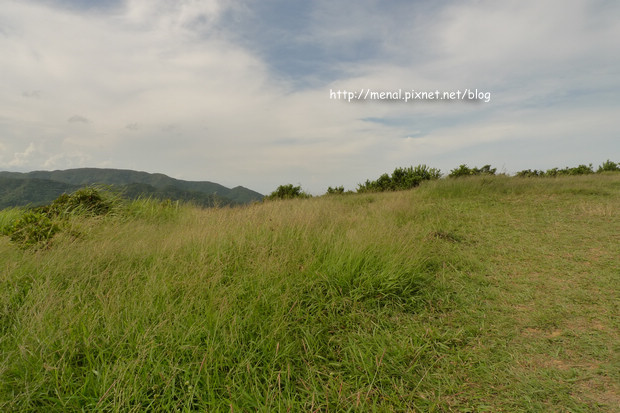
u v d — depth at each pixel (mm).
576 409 1892
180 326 2549
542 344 2586
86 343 2242
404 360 2402
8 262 3648
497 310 3186
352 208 9055
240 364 2203
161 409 1919
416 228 6035
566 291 3537
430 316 3084
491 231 6074
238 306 2945
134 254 4184
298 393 2111
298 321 2881
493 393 2070
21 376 1995
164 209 8148
